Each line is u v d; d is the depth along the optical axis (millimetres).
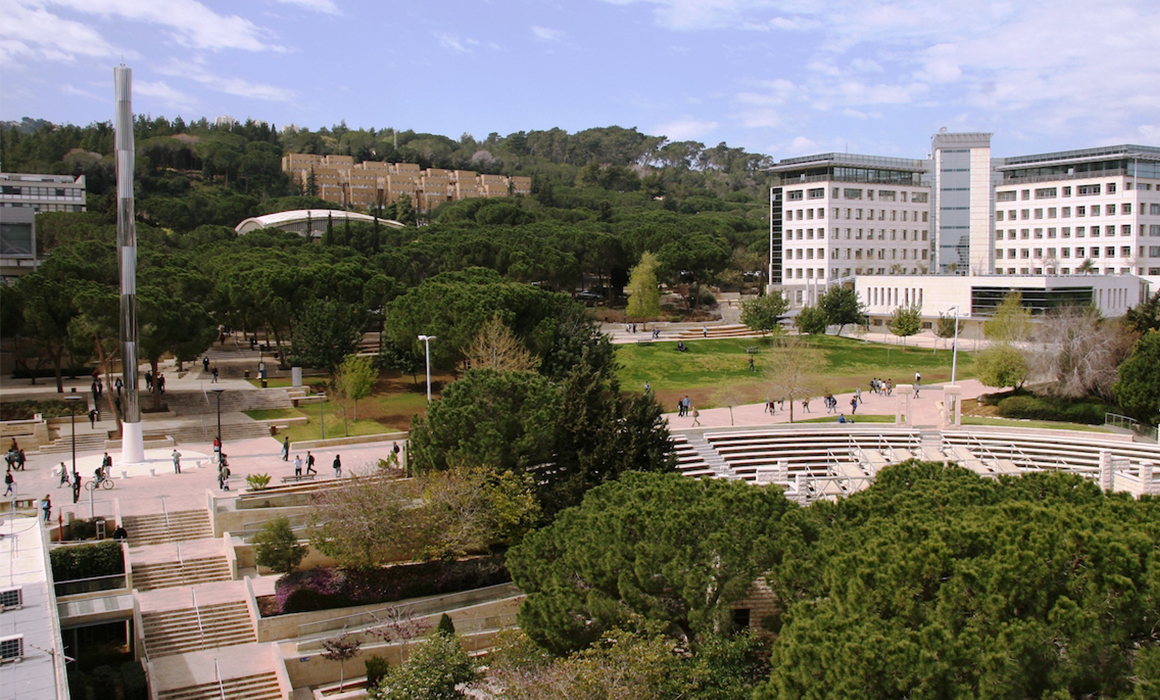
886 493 32625
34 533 39781
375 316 102000
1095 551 22656
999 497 31016
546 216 196500
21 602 31344
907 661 21281
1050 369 72688
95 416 66312
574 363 77688
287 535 43250
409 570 43125
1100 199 134500
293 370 78812
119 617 38250
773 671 24391
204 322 73875
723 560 29453
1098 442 61156
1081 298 113250
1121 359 73062
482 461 45344
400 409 74562
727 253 137500
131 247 56094
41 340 69188
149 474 55594
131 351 56531
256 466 57906
